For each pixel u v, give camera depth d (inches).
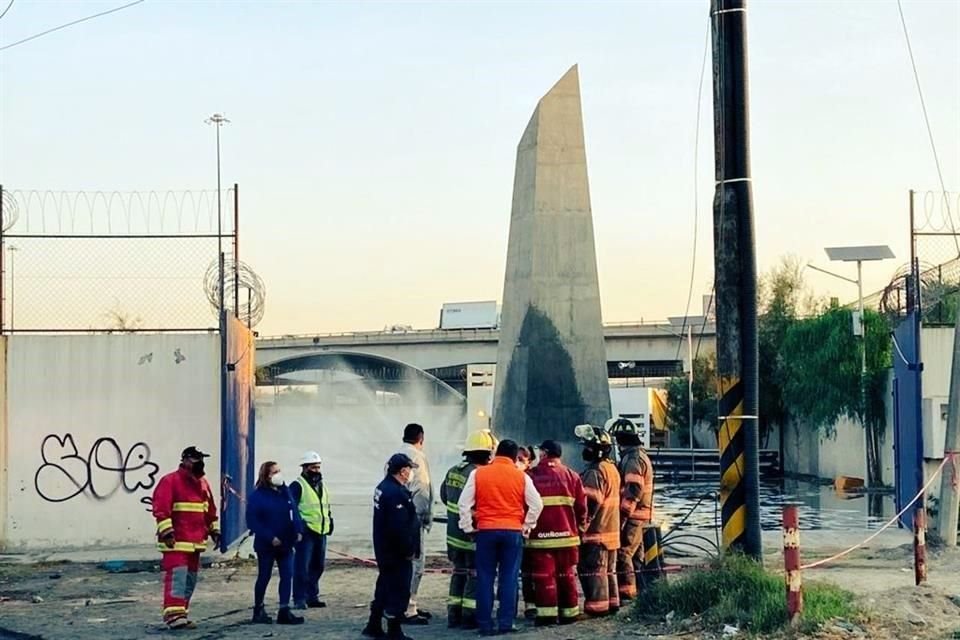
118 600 599.5
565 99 849.5
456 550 518.6
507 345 871.7
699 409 2568.9
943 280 1018.1
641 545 557.3
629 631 475.2
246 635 498.9
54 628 519.8
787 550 447.8
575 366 835.4
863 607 472.1
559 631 484.1
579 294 840.3
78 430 776.3
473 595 512.4
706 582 491.2
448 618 520.7
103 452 775.1
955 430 750.5
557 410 831.1
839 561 710.5
